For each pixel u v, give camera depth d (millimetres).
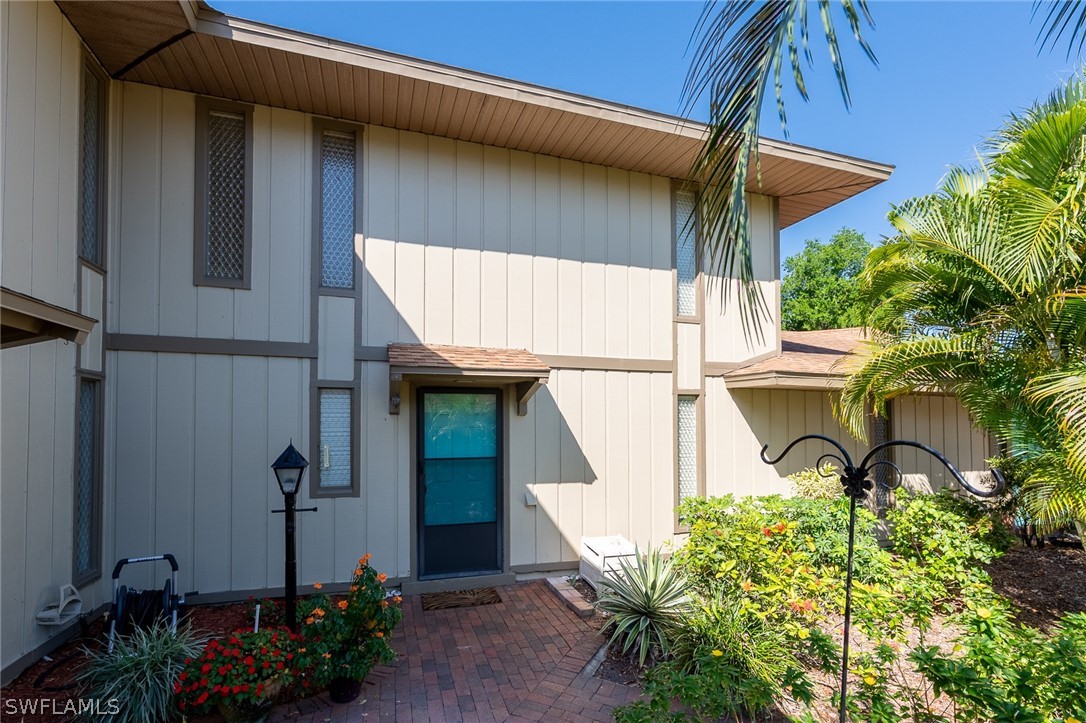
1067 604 6020
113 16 4414
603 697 3818
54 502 4238
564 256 6859
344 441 5914
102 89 5090
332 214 6004
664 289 7379
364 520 5844
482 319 6422
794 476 7797
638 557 4840
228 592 5375
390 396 5914
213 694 3199
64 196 4383
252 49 4871
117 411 5141
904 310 6172
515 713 3619
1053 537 8383
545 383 6699
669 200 7473
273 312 5652
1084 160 4812
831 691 3721
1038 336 5105
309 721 3500
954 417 9430
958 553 5258
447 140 6395
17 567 3799
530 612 5414
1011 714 2252
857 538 5625
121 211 5242
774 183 7641
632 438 7078
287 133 5781
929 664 2641
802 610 4004
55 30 4242
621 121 6074
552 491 6652
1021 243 4828
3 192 3631
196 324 5410
